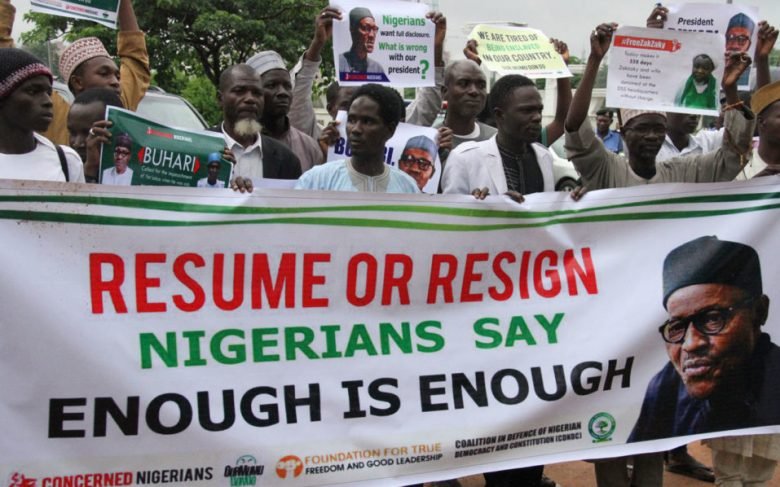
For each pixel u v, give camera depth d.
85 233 3.02
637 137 4.03
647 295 3.64
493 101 4.37
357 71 4.67
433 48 4.81
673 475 5.21
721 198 3.72
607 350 3.57
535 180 4.43
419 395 3.34
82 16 4.44
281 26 16.42
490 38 5.21
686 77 4.05
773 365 3.73
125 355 3.02
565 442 3.50
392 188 3.89
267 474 3.13
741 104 4.01
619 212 3.65
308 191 3.27
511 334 3.49
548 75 5.17
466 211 3.47
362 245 3.33
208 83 20.48
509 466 3.43
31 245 2.96
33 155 3.42
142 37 5.05
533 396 3.46
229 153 3.53
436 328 3.41
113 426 2.98
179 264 3.12
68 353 2.95
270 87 5.05
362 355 3.30
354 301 3.32
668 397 3.62
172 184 3.43
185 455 3.05
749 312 3.71
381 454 3.27
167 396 3.05
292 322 3.24
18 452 2.88
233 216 3.19
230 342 3.15
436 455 3.34
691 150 6.19
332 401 3.24
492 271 3.51
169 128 3.44
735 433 3.67
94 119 3.89
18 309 2.91
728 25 4.50
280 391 3.18
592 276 3.61
